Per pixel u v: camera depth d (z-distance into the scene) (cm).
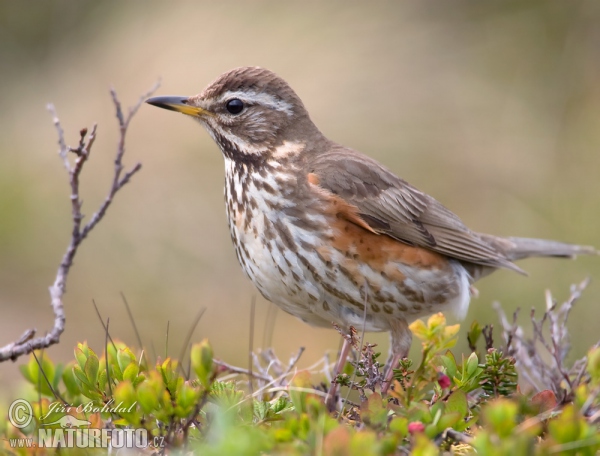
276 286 849
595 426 577
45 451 615
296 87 1705
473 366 671
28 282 1598
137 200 1588
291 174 859
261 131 888
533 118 1717
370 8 1833
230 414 601
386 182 900
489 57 1806
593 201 1566
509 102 1741
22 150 1772
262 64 1750
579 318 1333
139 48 1834
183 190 1582
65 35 2016
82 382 669
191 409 621
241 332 1462
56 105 1850
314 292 839
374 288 846
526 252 1074
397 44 1784
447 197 1609
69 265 795
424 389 688
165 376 635
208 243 1541
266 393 739
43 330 1511
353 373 797
